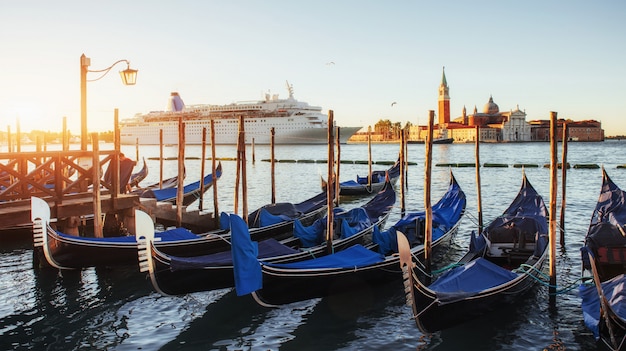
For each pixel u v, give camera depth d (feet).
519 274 38.78
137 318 38.52
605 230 43.39
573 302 40.29
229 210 92.79
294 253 44.55
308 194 116.06
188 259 39.14
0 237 62.95
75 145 513.04
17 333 36.04
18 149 88.89
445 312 33.42
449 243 56.18
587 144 524.52
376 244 48.21
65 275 48.01
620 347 29.22
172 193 84.38
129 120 476.13
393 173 128.67
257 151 339.57
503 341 33.99
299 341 34.63
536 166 184.75
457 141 555.69
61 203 51.78
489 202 98.37
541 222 49.42
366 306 40.27
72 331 36.35
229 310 39.91
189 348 33.76
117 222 57.88
